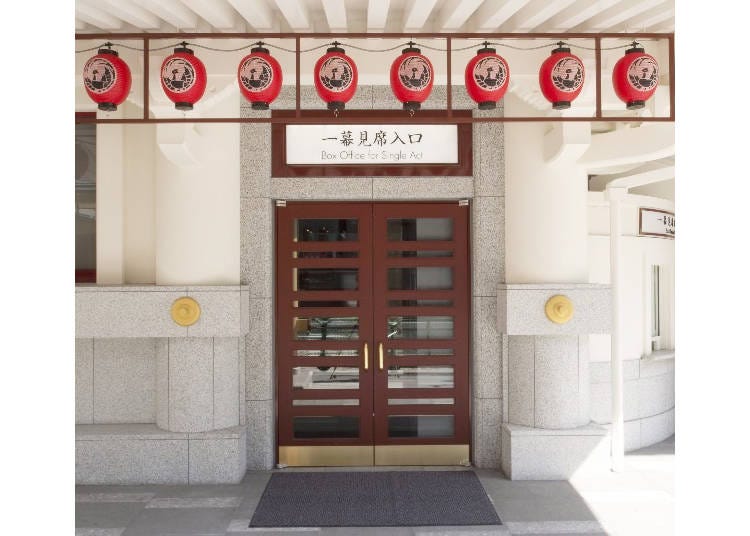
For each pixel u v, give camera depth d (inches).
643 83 150.3
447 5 167.6
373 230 239.5
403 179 234.2
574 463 218.5
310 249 238.8
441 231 240.4
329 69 148.5
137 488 209.3
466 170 234.7
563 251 220.8
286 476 223.3
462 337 239.6
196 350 214.7
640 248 268.1
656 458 245.3
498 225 231.9
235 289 210.4
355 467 236.5
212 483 213.2
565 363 220.2
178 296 210.1
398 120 154.5
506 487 210.2
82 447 212.7
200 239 215.2
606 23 169.6
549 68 152.5
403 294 239.9
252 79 149.6
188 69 149.5
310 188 233.5
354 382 239.8
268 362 230.4
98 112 228.5
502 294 221.0
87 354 228.8
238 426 222.7
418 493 204.8
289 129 233.5
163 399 218.7
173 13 158.4
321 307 239.3
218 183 217.9
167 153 198.2
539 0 158.1
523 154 223.8
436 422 240.4
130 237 232.5
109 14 168.2
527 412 223.6
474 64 152.3
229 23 171.9
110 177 228.7
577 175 223.5
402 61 150.9
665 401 277.4
